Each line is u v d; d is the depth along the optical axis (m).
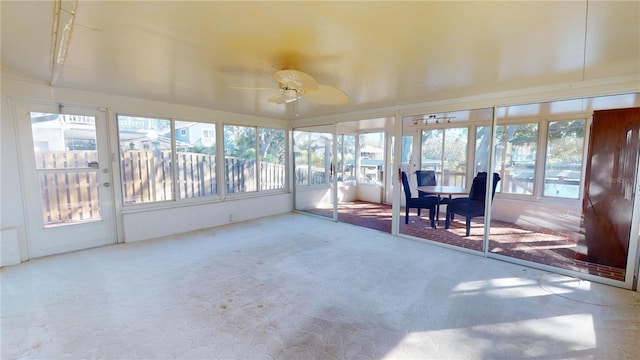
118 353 1.78
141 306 2.31
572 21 1.63
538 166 5.20
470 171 5.94
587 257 3.23
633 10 1.49
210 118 4.79
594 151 3.15
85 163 3.63
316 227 4.89
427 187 5.30
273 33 1.85
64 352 1.78
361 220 5.45
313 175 6.59
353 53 2.18
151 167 4.22
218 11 1.56
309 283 2.74
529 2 1.44
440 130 6.29
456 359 1.74
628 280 2.63
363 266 3.17
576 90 2.86
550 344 1.87
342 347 1.85
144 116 4.07
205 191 4.87
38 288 2.60
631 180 2.96
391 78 2.84
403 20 1.66
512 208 5.30
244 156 5.42
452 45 2.02
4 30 1.85
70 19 1.64
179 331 2.00
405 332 2.00
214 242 4.00
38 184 3.31
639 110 2.89
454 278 2.88
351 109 4.68
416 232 4.60
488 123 5.70
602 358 1.74
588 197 3.21
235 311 2.25
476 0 1.42
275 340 1.91
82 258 3.34
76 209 3.59
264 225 5.01
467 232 4.44
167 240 4.07
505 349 1.83
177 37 1.92
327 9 1.54
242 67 2.54
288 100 2.69
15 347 1.82
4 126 3.04
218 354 1.77
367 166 7.77
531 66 2.42
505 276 2.93
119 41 1.98
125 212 3.97
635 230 2.58
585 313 2.24
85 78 2.94
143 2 1.46
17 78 3.04
